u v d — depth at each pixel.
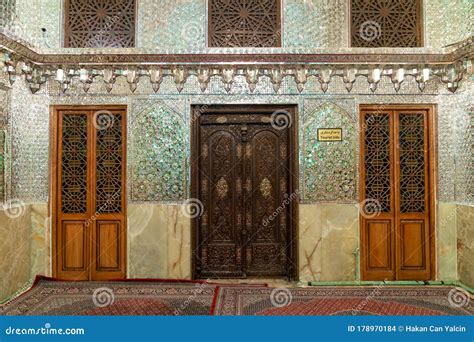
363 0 4.35
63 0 4.26
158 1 4.26
